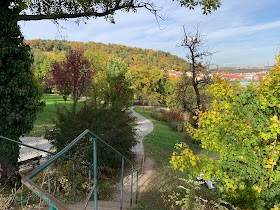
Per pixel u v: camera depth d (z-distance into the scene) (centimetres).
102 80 3080
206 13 976
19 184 834
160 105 6278
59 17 1034
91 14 1037
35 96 1025
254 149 570
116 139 1155
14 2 946
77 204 685
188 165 607
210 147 607
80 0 932
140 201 830
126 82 3108
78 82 3400
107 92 2473
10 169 820
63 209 149
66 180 767
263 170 541
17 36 959
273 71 549
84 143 1071
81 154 1035
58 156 223
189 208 495
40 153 1533
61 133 1112
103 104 1251
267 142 574
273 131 521
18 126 986
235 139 576
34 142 1873
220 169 580
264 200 550
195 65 2202
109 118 1177
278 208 497
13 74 950
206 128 628
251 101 570
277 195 540
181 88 2331
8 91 931
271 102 531
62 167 860
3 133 952
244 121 586
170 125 3462
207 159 614
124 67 3819
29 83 991
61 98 5181
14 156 980
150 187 1014
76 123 1124
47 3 1008
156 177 1149
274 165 560
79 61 3431
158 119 3938
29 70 1016
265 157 561
